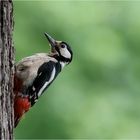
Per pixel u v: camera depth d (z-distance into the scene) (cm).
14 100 1051
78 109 1620
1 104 925
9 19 953
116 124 1645
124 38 1683
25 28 1636
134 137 1641
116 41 1666
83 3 1655
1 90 926
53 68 1136
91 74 1648
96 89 1645
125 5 1706
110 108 1645
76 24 1644
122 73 1666
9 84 959
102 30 1661
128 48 1680
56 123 1616
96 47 1650
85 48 1642
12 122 968
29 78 1080
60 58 1189
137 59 1678
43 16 1639
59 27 1633
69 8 1644
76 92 1620
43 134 1616
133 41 1683
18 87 1066
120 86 1664
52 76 1132
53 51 1195
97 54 1648
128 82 1667
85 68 1641
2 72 931
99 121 1636
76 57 1638
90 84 1644
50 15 1636
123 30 1686
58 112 1608
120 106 1655
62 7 1642
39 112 1611
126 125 1650
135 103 1664
